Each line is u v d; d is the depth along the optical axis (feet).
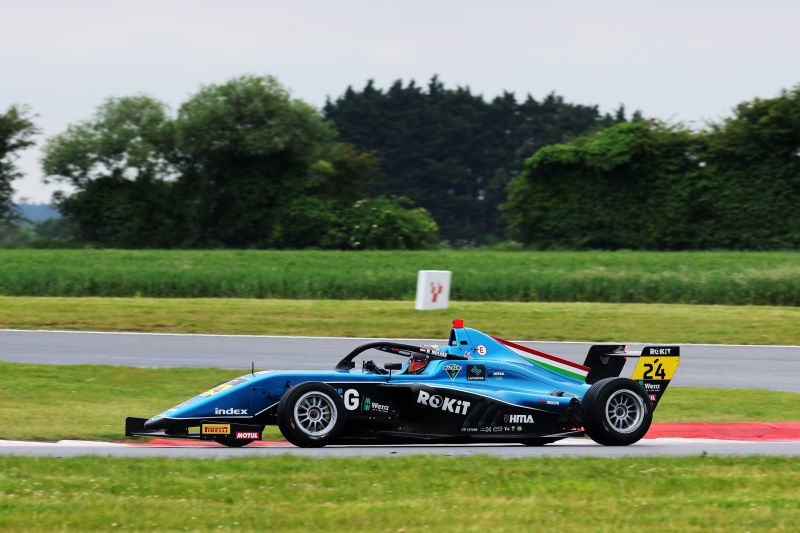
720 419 176.24
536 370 145.89
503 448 137.49
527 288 371.15
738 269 425.28
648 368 145.28
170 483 99.76
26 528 82.07
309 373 133.90
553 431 140.56
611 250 654.53
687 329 289.94
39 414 166.20
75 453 126.93
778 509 92.12
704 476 107.45
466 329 146.30
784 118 623.36
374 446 138.72
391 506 91.20
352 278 385.91
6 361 227.40
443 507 91.25
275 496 94.79
